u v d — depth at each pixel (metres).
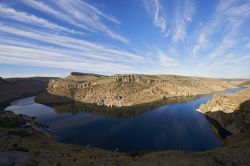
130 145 94.25
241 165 25.58
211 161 29.80
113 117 165.12
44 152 55.34
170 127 124.81
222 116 133.88
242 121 105.62
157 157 42.38
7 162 42.03
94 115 175.88
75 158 48.81
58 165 39.97
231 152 35.56
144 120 148.50
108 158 48.03
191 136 105.31
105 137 107.94
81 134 114.06
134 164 35.69
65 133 116.12
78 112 193.38
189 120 142.00
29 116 160.88
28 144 67.31
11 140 68.88
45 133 113.81
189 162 31.86
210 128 119.31
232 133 106.88
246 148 39.84
